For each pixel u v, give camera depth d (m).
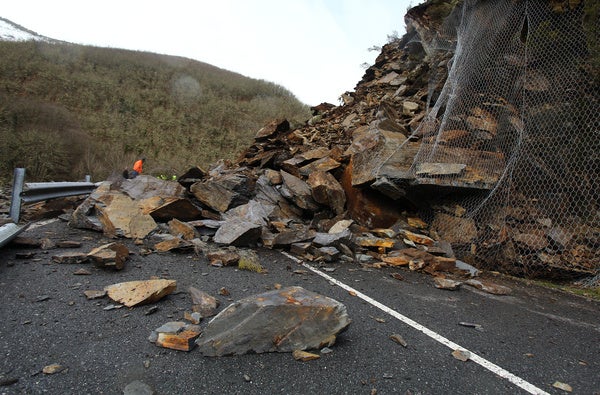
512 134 6.32
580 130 5.91
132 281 3.33
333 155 8.20
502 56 7.12
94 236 5.12
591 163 5.75
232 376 2.06
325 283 4.13
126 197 5.89
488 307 3.78
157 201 6.17
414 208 7.01
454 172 5.91
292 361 2.27
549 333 3.17
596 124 5.79
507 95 6.82
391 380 2.15
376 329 2.92
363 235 6.29
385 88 11.91
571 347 2.90
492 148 6.38
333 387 2.03
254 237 5.58
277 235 5.64
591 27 5.92
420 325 3.09
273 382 2.03
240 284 3.77
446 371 2.32
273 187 7.91
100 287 3.30
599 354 2.80
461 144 6.53
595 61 5.82
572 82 6.12
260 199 7.66
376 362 2.36
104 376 1.96
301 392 1.96
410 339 2.78
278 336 2.39
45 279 3.35
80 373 1.97
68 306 2.84
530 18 6.72
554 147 6.00
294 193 7.39
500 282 4.92
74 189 6.77
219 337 2.32
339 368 2.24
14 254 3.96
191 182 8.65
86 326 2.54
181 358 2.21
